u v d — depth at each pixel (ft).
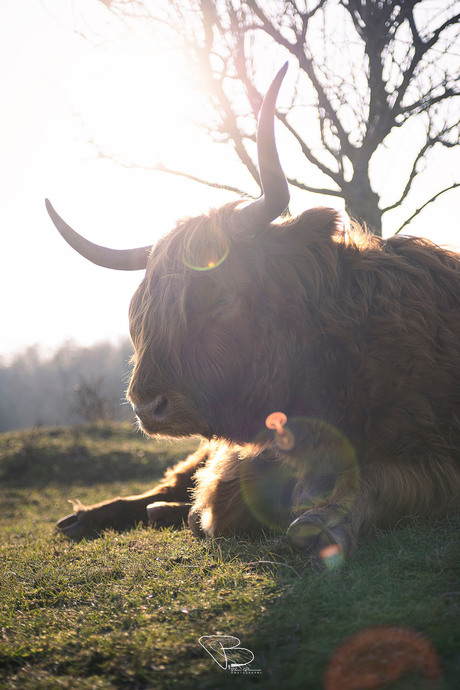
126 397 11.41
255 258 10.80
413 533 10.02
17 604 10.64
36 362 318.65
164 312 10.66
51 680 7.25
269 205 10.46
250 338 10.83
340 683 6.24
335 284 11.35
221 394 10.87
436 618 7.04
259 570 9.89
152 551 12.43
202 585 9.68
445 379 10.83
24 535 19.52
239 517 11.96
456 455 10.73
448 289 11.96
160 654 7.49
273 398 11.05
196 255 10.70
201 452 16.46
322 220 11.46
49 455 38.83
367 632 7.05
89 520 16.30
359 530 9.87
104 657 7.73
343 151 22.66
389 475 10.32
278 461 11.93
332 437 10.89
